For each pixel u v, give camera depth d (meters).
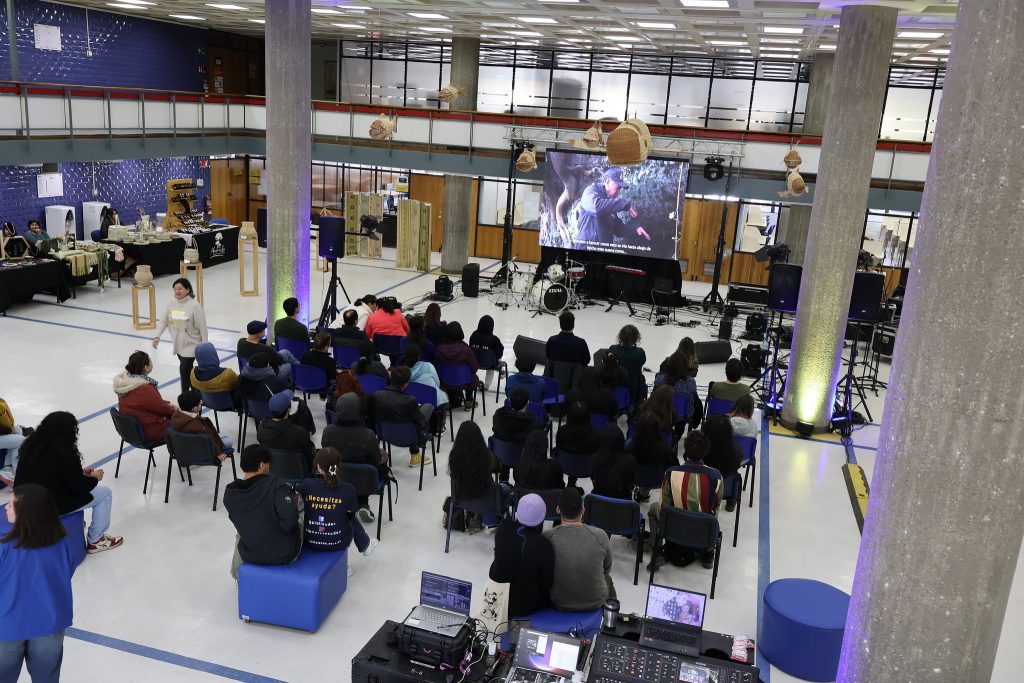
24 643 4.94
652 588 4.82
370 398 8.88
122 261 17.83
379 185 26.41
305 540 6.53
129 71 22.66
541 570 5.42
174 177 23.62
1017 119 3.13
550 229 19.70
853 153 10.67
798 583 6.48
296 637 6.27
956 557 3.49
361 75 28.09
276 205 12.63
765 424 12.01
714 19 13.64
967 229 3.27
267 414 9.23
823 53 19.00
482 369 12.23
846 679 3.96
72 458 6.71
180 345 10.88
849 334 16.62
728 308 17.64
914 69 22.47
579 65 25.94
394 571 7.27
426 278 21.09
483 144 20.17
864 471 10.36
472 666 4.67
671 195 18.61
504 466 8.57
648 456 8.00
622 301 20.17
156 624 6.31
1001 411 3.31
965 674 3.61
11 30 18.39
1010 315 3.23
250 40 27.70
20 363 12.38
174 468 9.09
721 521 8.73
